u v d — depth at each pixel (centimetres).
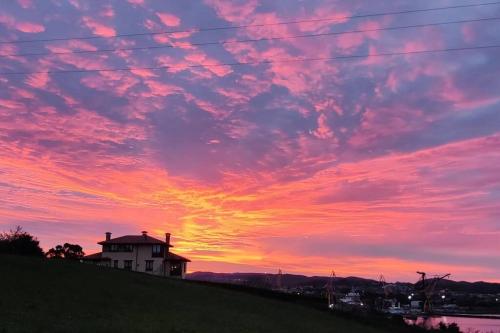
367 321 5506
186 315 3547
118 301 3716
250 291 6538
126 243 10238
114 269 5741
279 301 5822
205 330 3009
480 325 10369
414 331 5419
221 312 3988
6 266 4356
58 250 10006
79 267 5206
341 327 4425
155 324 2991
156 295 4322
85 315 3014
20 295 3338
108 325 2770
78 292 3803
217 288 5906
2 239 7169
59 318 2822
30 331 2402
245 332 3167
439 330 5956
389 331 4975
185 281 6312
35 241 7338
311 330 3825
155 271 10106
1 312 2767
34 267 4553
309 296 6950
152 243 10200
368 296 12038
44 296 3428
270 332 3347
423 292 15325
